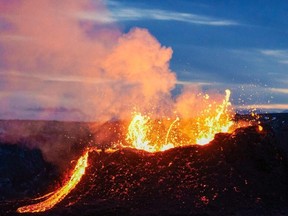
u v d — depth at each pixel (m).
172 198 47.88
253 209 46.81
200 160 51.59
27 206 52.12
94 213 45.41
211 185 49.09
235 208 46.84
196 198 47.78
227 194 48.22
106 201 48.12
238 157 51.47
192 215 44.91
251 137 52.44
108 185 50.66
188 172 50.56
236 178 49.81
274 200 48.38
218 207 46.72
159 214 45.09
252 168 50.94
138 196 48.41
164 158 52.50
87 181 51.97
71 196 50.59
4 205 53.44
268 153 52.03
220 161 51.25
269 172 51.03
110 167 52.59
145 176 50.75
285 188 50.00
